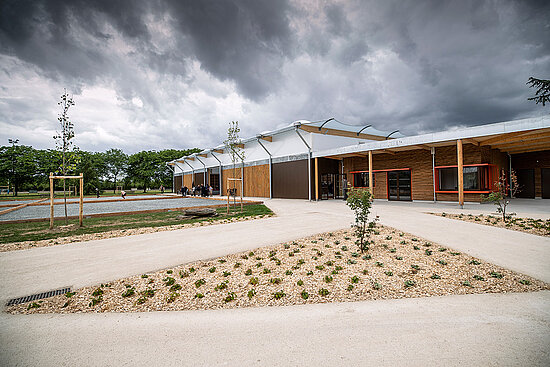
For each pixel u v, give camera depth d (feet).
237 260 15.89
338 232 22.91
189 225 28.17
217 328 8.45
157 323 8.93
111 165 203.92
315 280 12.50
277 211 39.55
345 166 66.49
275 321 8.79
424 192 51.03
